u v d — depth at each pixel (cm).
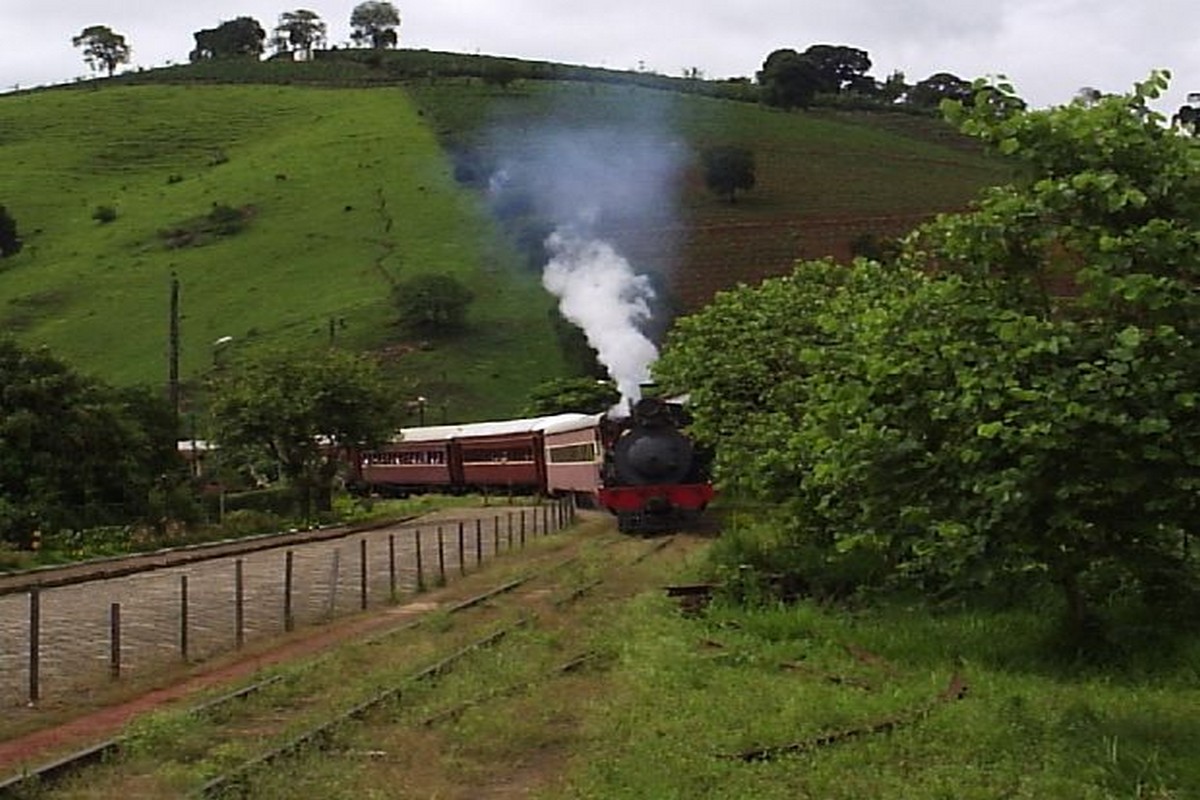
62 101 15225
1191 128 1141
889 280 1798
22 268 10394
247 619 2055
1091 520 1096
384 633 1792
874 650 1460
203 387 7244
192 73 16612
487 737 1118
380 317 8338
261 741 1123
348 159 11875
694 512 3409
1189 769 905
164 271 9906
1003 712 1091
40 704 1378
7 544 3366
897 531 1201
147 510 3919
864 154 10600
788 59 12444
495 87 13862
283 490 5144
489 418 6956
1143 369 1020
